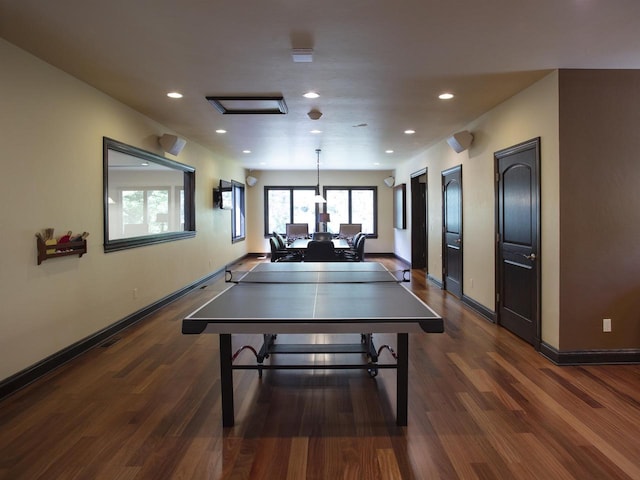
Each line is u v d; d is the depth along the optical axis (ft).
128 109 14.28
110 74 10.96
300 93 12.83
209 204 24.45
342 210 37.24
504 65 10.39
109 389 9.36
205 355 11.60
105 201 12.74
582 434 7.43
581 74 10.58
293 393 9.25
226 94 12.82
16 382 9.15
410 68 10.60
